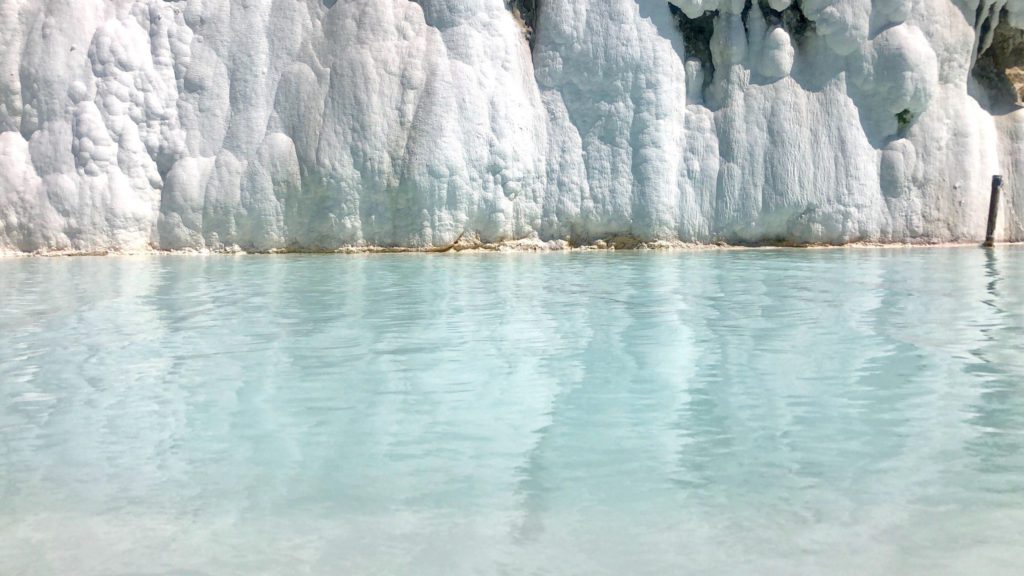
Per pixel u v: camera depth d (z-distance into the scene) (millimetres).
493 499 1941
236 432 2434
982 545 1688
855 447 2262
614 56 8172
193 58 7965
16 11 7867
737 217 8312
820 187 8242
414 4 8070
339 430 2445
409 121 7887
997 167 8422
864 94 8258
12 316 4297
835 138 8258
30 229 7723
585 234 8375
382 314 4301
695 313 4289
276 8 8055
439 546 1705
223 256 7754
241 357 3350
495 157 7988
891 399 2701
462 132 7906
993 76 8703
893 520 1807
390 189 7938
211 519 1848
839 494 1948
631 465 2145
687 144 8336
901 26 8086
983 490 1960
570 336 3709
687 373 3049
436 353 3391
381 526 1805
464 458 2209
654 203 8203
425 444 2318
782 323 3990
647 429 2432
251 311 4422
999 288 5121
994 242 8195
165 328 3961
